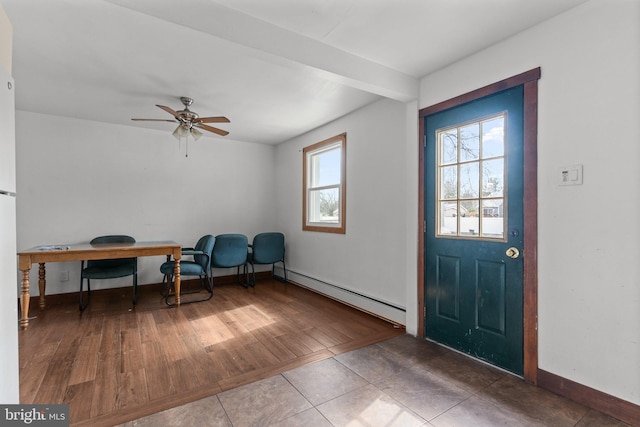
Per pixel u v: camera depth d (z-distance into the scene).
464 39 2.18
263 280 5.32
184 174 4.77
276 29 2.02
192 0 1.74
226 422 1.68
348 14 1.90
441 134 2.67
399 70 2.65
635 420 1.63
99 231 4.17
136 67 2.59
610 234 1.71
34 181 3.80
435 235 2.70
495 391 1.97
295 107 3.56
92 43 2.21
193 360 2.37
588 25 1.78
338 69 2.29
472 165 2.43
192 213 4.83
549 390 1.96
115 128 4.27
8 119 1.16
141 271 4.42
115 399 1.87
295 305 3.81
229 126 4.36
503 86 2.18
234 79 2.82
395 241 3.16
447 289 2.61
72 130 4.00
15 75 2.73
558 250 1.92
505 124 2.20
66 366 2.27
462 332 2.49
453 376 2.15
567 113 1.87
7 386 1.14
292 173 5.08
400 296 3.11
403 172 3.07
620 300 1.68
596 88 1.76
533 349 2.04
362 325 3.13
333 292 4.04
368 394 1.94
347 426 1.65
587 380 1.80
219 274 5.03
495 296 2.26
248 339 2.77
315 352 2.52
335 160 4.21
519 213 2.12
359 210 3.63
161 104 3.46
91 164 4.12
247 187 5.32
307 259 4.68
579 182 1.82
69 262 3.97
